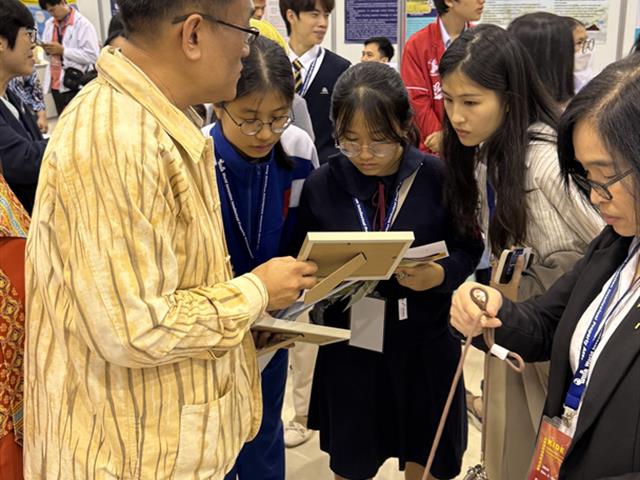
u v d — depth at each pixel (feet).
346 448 5.80
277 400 6.05
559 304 4.06
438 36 10.33
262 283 3.67
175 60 3.30
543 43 5.97
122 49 3.38
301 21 10.02
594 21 12.48
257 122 4.79
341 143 5.06
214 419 3.62
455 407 5.77
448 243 5.53
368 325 5.27
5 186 4.45
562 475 3.29
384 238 3.90
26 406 3.76
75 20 16.63
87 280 2.96
